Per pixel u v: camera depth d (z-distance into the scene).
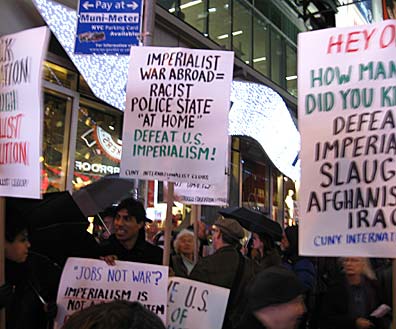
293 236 4.57
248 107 8.90
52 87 6.44
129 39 4.13
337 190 2.29
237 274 3.11
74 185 6.92
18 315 2.56
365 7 19.88
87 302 2.65
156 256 3.87
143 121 2.94
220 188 4.55
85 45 4.18
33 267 2.78
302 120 2.40
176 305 2.69
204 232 5.91
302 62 2.43
